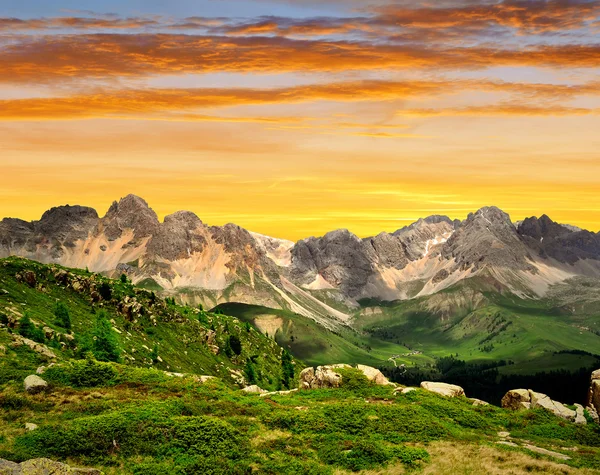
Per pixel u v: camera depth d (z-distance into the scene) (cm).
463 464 5269
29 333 10131
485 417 7162
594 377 7800
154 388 7250
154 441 5250
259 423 6250
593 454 5853
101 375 7419
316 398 7556
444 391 8206
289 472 4966
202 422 5684
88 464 4762
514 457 5478
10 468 3681
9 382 6756
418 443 5950
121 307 17088
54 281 16125
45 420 5775
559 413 7306
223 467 4900
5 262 15212
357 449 5478
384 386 8075
